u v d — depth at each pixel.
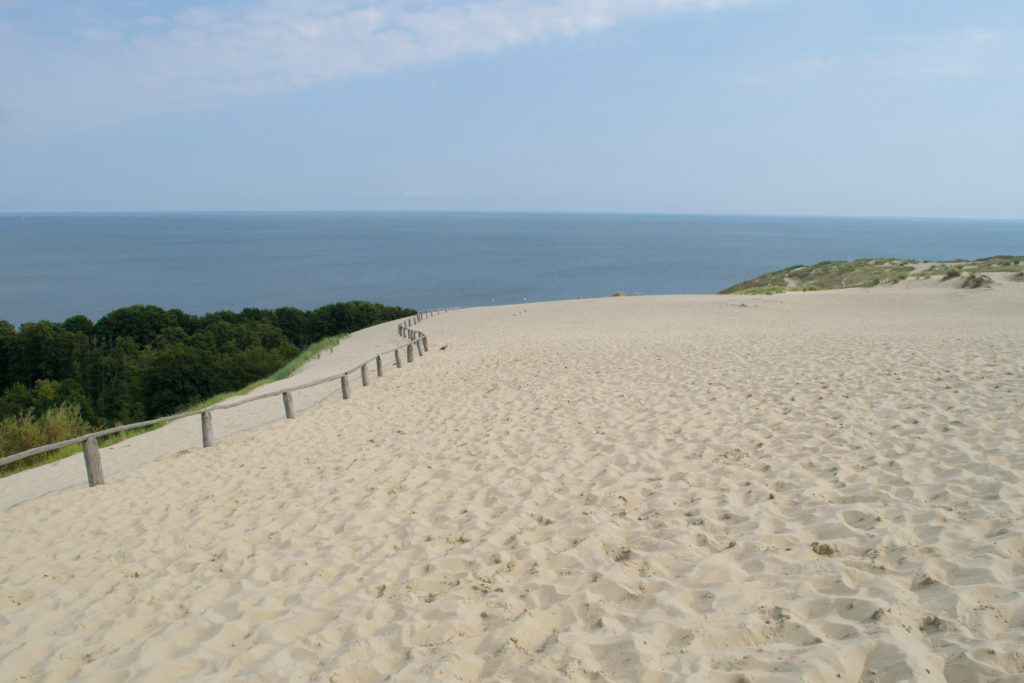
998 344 12.11
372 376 16.34
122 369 43.25
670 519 4.79
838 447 6.09
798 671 2.64
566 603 3.74
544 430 8.30
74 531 6.51
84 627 4.36
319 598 4.38
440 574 4.48
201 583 4.86
